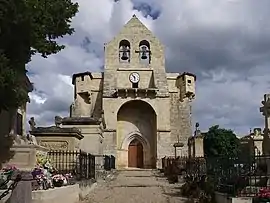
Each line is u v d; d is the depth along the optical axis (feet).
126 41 175.22
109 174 101.65
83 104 170.40
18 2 32.94
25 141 55.98
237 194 41.04
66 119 98.22
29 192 30.53
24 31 35.73
